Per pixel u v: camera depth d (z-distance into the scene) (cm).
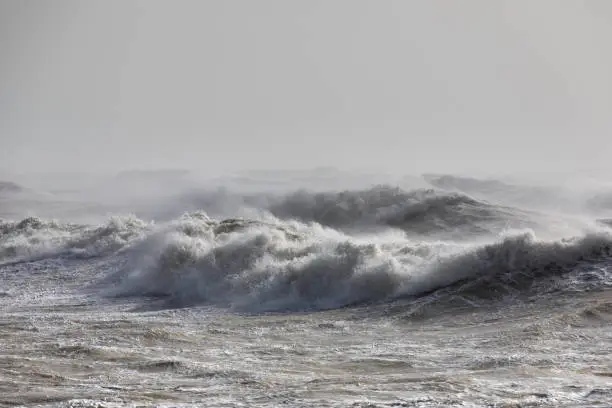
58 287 7744
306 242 7688
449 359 4278
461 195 13562
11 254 9562
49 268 8688
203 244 7688
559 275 6059
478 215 12688
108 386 3728
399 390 3484
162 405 3244
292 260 7081
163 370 4134
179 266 7462
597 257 6244
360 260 6588
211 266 7281
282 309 6291
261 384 3753
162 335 5138
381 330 5300
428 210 13150
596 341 4569
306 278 6569
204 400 3381
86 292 7444
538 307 5500
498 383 3578
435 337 4988
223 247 7538
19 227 11044
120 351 4612
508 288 5962
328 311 6053
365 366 4194
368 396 3375
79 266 8681
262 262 7219
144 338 5053
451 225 12388
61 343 4797
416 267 6444
